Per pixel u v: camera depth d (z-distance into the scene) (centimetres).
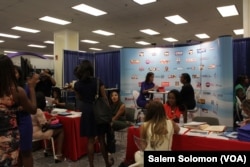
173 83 627
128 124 412
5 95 141
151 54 650
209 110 524
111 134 304
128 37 1029
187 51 602
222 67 450
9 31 882
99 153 381
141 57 657
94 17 701
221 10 644
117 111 421
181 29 873
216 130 251
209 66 523
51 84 538
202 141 226
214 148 219
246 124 240
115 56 851
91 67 281
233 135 229
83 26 812
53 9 620
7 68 142
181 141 237
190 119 471
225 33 948
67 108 490
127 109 449
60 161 348
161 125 214
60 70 861
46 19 719
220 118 453
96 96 284
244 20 545
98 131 286
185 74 473
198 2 576
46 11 636
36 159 360
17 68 204
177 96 343
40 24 778
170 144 219
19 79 209
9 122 143
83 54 852
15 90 148
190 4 592
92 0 555
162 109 220
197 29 874
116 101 428
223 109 446
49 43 1179
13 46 1274
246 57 554
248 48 550
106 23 773
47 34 940
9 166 141
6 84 141
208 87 529
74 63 812
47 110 409
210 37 1033
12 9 614
